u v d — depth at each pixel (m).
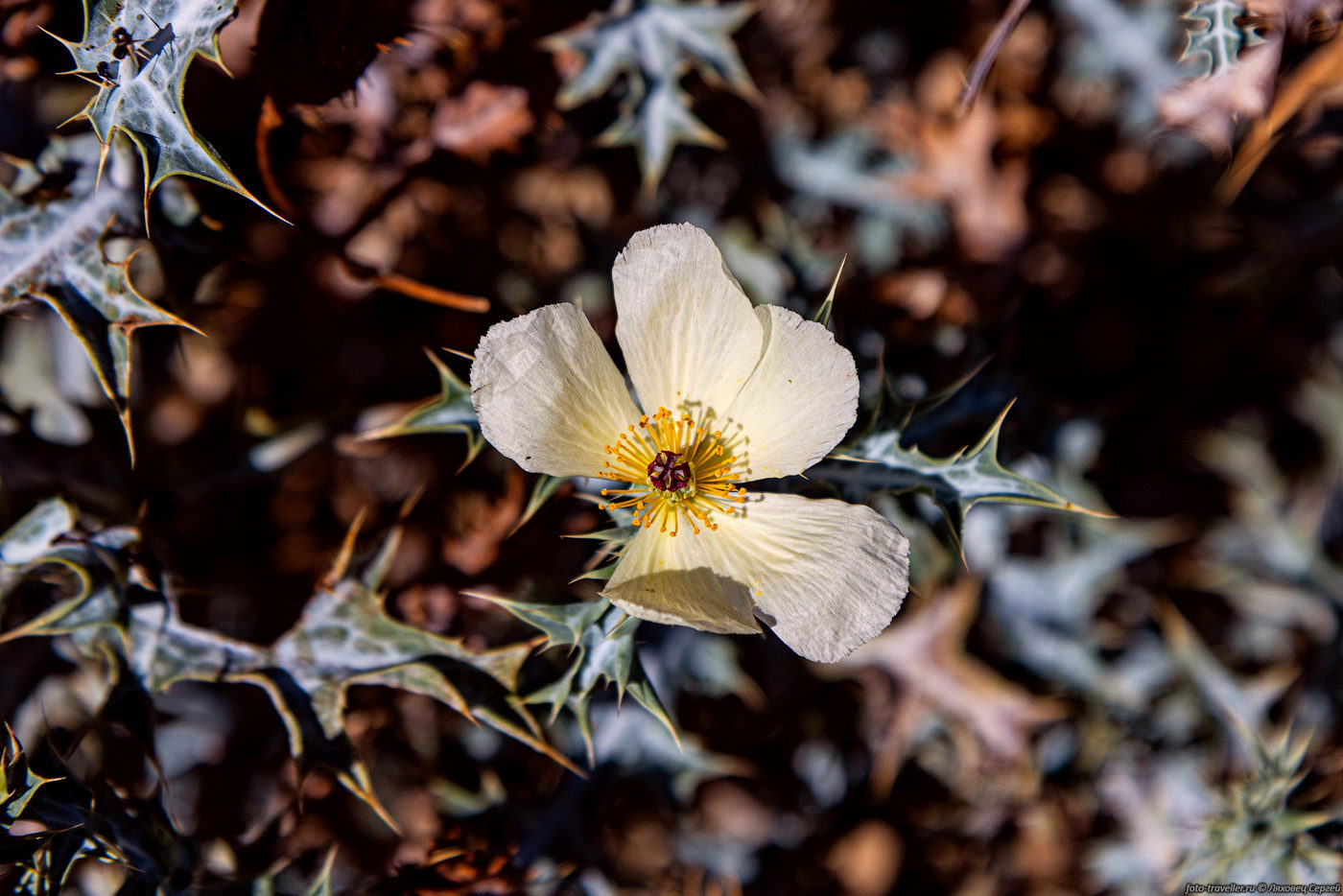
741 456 0.29
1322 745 0.33
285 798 0.33
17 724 0.33
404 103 0.33
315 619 0.31
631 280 0.29
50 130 0.32
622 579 0.28
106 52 0.29
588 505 0.33
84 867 0.33
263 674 0.31
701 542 0.29
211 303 0.34
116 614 0.31
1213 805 0.33
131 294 0.30
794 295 0.34
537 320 0.29
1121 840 0.34
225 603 0.34
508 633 0.33
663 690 0.33
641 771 0.33
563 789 0.33
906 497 0.32
